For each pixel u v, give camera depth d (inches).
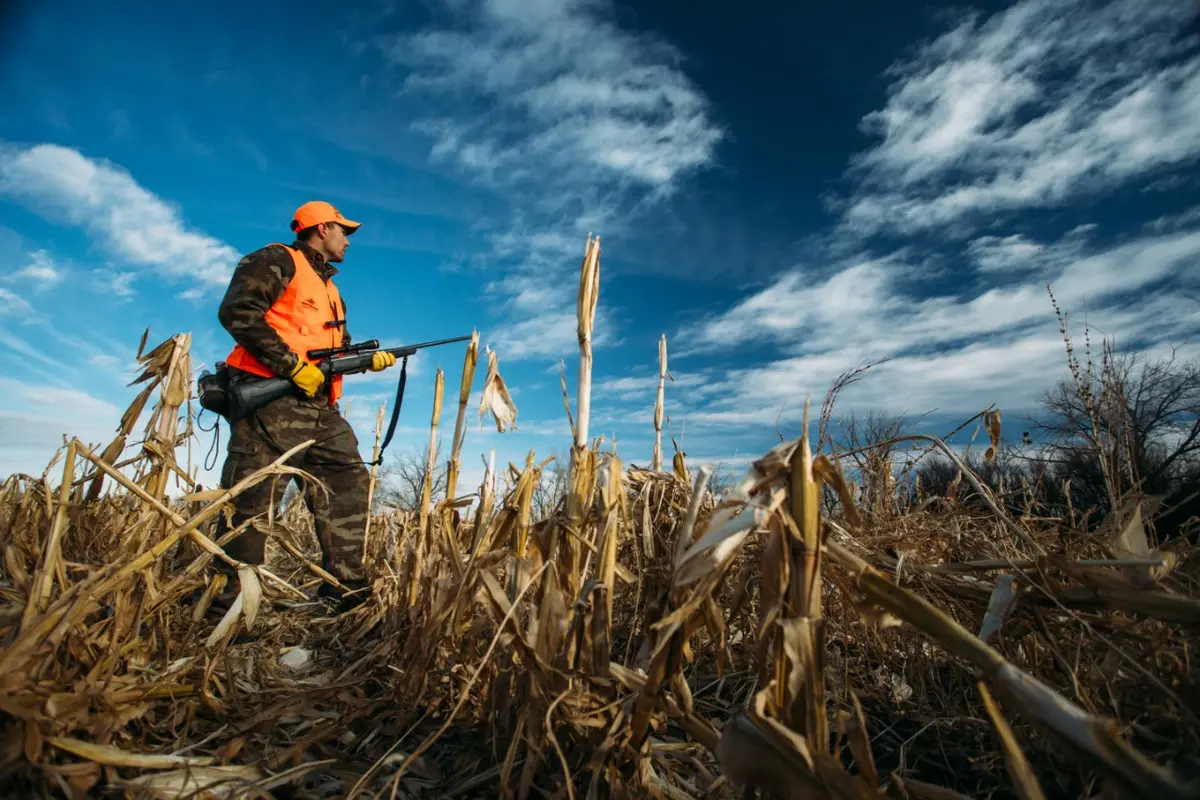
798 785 36.7
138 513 81.0
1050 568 51.7
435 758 62.5
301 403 126.6
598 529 53.5
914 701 74.4
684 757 57.7
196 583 68.7
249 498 113.3
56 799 46.3
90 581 54.8
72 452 58.4
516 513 60.0
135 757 49.6
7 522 71.1
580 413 56.2
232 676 66.2
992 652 35.5
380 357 144.0
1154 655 49.4
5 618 55.3
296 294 132.3
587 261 56.1
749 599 55.1
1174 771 42.0
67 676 53.6
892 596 38.9
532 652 50.7
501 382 67.4
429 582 73.2
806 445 40.2
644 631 62.3
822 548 41.3
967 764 62.8
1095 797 39.7
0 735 44.8
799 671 38.8
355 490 131.8
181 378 91.6
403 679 68.3
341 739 64.5
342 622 113.4
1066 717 31.9
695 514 45.2
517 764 57.6
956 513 86.7
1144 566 47.6
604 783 49.5
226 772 52.9
